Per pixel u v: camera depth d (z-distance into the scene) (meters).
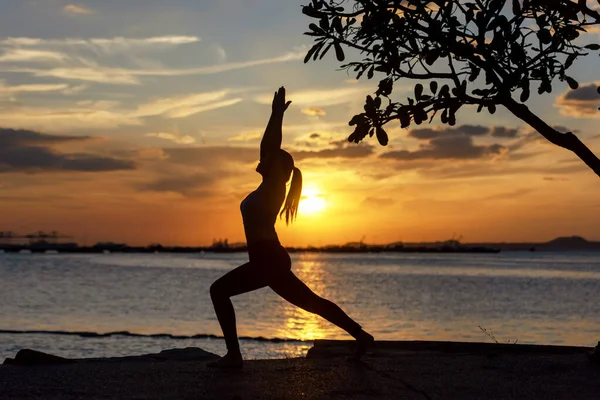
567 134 6.37
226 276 6.20
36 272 98.25
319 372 6.29
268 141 6.20
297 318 31.02
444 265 170.75
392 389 5.63
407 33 5.95
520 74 5.96
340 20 6.00
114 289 55.69
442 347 8.17
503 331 27.61
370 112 6.11
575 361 6.86
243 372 6.33
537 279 86.44
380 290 60.84
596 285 69.50
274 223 6.17
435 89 6.07
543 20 6.04
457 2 5.88
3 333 22.08
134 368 6.64
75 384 5.85
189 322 28.64
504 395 5.46
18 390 5.63
